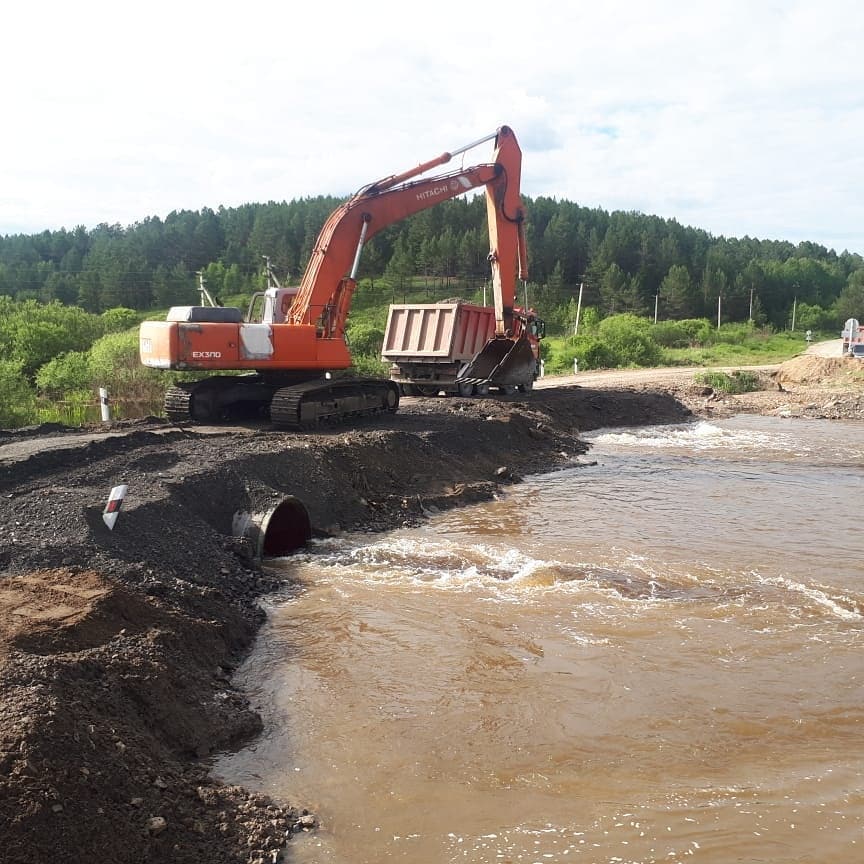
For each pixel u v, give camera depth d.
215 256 105.19
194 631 6.86
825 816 4.59
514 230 21.50
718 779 5.02
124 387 22.47
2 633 5.71
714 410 25.69
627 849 4.32
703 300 99.44
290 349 15.09
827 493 13.80
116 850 4.04
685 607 8.12
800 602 8.25
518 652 7.01
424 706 6.05
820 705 6.00
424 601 8.34
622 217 121.25
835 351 54.91
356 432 14.24
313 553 10.09
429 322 21.86
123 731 5.05
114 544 7.97
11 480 9.41
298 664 6.84
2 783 3.96
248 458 11.07
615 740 5.52
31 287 90.81
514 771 5.15
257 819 4.62
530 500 13.38
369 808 4.79
